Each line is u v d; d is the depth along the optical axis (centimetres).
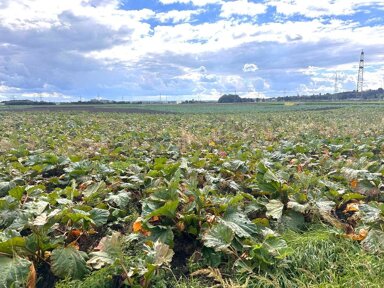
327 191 592
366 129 1712
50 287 382
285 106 7238
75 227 461
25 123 2236
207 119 2838
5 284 325
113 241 383
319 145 1088
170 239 421
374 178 602
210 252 410
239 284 347
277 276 367
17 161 918
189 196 517
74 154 1028
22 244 371
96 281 368
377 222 441
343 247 414
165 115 3581
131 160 935
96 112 4306
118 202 542
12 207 503
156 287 364
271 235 406
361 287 345
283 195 543
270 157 896
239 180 713
